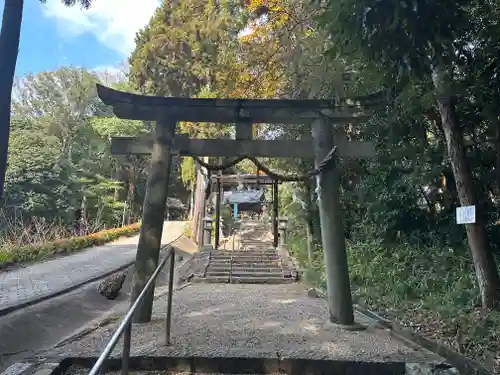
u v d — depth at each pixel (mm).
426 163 7359
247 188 19703
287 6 10219
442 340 4629
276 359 4105
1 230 14125
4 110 5195
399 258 7738
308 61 8961
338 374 4047
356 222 9945
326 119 5980
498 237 6535
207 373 4078
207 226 16094
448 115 5449
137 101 5910
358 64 6281
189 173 21266
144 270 5645
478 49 5445
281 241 15078
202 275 11625
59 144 23641
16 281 8812
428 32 3609
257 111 5977
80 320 6578
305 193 11883
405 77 5473
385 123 7902
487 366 3885
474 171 6781
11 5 5340
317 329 5402
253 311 6734
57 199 19656
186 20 16938
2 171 5156
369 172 9125
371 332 5246
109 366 4090
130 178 25141
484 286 5074
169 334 4594
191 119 5996
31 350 4973
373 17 3553
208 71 17125
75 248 15086
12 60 5277
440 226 7629
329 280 5668
